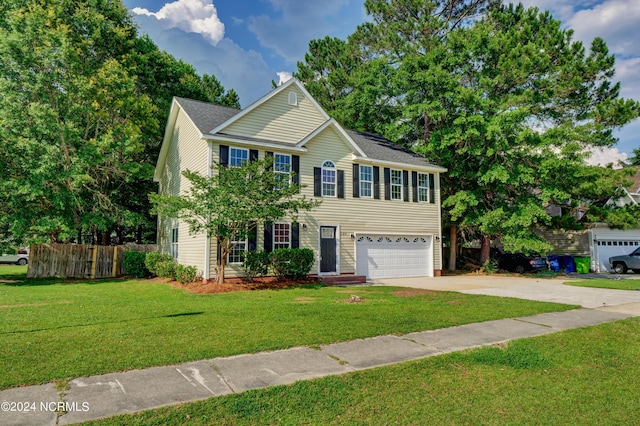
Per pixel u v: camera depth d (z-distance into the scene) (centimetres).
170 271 1606
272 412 398
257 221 1422
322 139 1777
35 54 1739
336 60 3300
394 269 1953
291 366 530
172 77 2705
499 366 556
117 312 879
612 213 2258
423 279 1898
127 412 387
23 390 432
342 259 1778
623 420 405
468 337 705
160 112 2484
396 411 410
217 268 1438
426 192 2098
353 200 1836
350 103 2575
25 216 1684
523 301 1117
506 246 2070
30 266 1755
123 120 2166
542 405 436
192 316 838
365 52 3147
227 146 1540
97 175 2053
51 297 1122
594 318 884
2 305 973
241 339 648
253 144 1573
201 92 2877
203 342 627
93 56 2256
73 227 1819
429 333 727
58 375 474
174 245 1850
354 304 1025
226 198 1270
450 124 2233
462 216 2319
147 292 1263
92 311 888
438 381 495
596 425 394
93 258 1870
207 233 1378
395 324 783
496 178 2078
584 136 2181
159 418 376
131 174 2044
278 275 1551
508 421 397
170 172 2036
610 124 2281
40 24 1803
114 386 449
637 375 533
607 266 2533
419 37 2830
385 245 1934
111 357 544
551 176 2084
